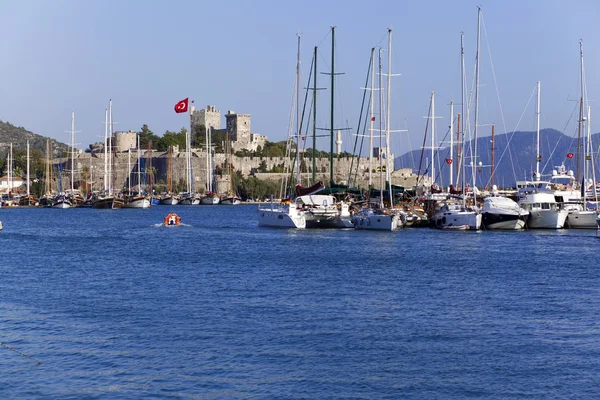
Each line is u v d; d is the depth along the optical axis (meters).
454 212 101.69
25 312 47.56
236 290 55.09
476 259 72.31
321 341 40.66
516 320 45.34
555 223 101.94
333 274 62.81
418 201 116.00
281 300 51.12
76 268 68.12
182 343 40.25
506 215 100.12
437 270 65.12
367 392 33.56
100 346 39.81
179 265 69.50
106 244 91.50
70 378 35.16
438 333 42.28
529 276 61.94
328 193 108.00
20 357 38.03
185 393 33.41
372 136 109.19
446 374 35.62
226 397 32.97
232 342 40.41
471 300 51.34
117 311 47.81
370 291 54.62
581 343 40.22
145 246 88.25
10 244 92.12
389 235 95.31
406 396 33.12
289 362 37.25
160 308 48.62
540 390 33.72
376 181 195.50
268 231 104.19
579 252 77.88
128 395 33.22
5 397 33.03
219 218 153.25
